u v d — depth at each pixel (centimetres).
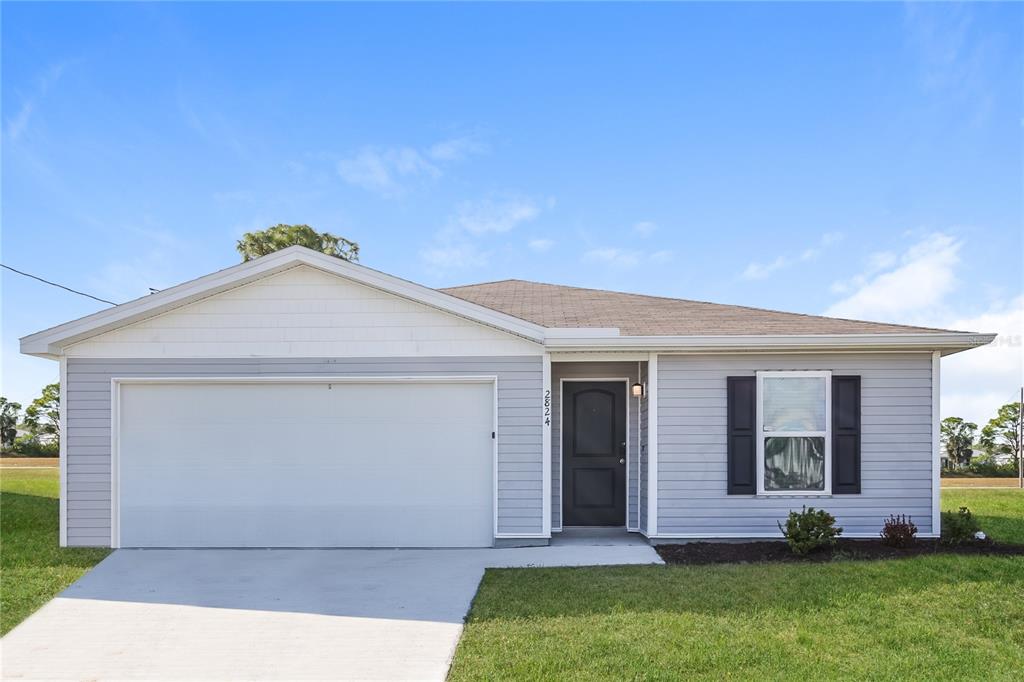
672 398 979
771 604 664
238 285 991
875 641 575
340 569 847
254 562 890
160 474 984
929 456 967
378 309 989
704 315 1140
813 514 889
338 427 991
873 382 975
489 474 983
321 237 2631
